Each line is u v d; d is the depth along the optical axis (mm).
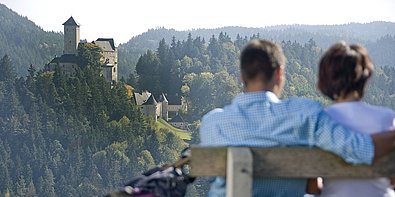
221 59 175625
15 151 108625
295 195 3555
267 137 3514
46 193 103062
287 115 3510
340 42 3617
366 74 3549
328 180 3619
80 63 137750
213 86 149750
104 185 103875
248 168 3254
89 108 117562
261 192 3488
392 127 3574
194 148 3350
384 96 149750
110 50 147250
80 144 110188
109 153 107125
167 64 158750
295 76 162375
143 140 111875
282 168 3355
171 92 153875
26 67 198750
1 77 119812
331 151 3379
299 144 3506
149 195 3570
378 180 3539
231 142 3555
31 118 112750
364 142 3316
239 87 151500
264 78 3596
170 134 117375
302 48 181125
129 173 105250
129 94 133000
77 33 145125
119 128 112875
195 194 75062
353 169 3396
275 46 3639
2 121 111938
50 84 119312
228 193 3309
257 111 3564
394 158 3398
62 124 112812
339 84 3551
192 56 173625
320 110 3510
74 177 105188
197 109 145625
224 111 3652
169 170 3734
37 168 106312
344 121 3562
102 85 123062
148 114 131750
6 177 103188
